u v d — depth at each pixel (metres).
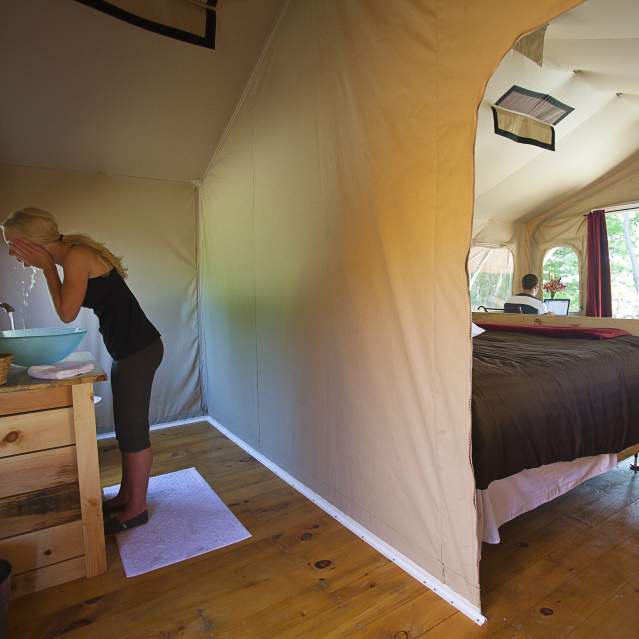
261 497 2.30
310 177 2.13
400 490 1.70
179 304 3.56
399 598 1.52
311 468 2.29
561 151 3.86
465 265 1.37
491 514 1.60
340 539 1.90
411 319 1.58
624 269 4.83
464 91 1.35
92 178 3.16
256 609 1.49
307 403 2.27
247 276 2.81
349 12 1.82
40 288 3.00
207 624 1.42
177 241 3.52
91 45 2.24
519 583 1.57
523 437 1.60
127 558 1.79
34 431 1.58
